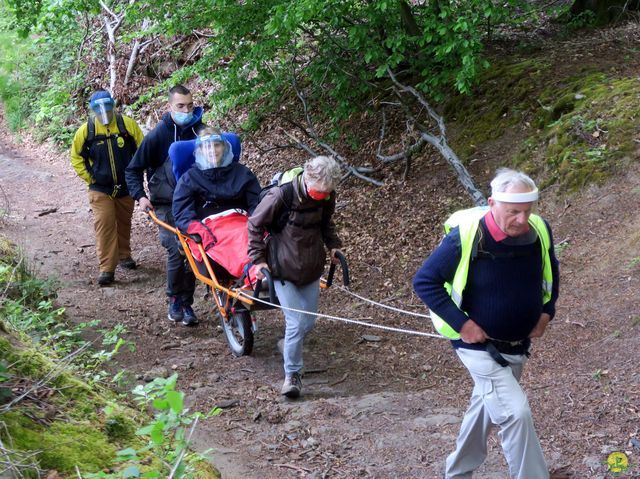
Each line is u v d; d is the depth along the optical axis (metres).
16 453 2.96
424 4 8.95
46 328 5.24
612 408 4.60
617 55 8.95
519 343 3.61
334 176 5.04
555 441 4.39
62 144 15.09
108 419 3.57
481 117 8.88
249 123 10.28
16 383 3.58
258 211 5.21
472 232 3.46
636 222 6.57
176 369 6.00
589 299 5.99
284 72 9.74
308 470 4.40
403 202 8.62
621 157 7.21
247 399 5.46
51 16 10.59
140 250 9.61
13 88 16.50
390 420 5.00
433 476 4.25
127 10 9.67
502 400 3.49
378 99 10.07
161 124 7.02
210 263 6.14
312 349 6.41
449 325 3.53
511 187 3.31
